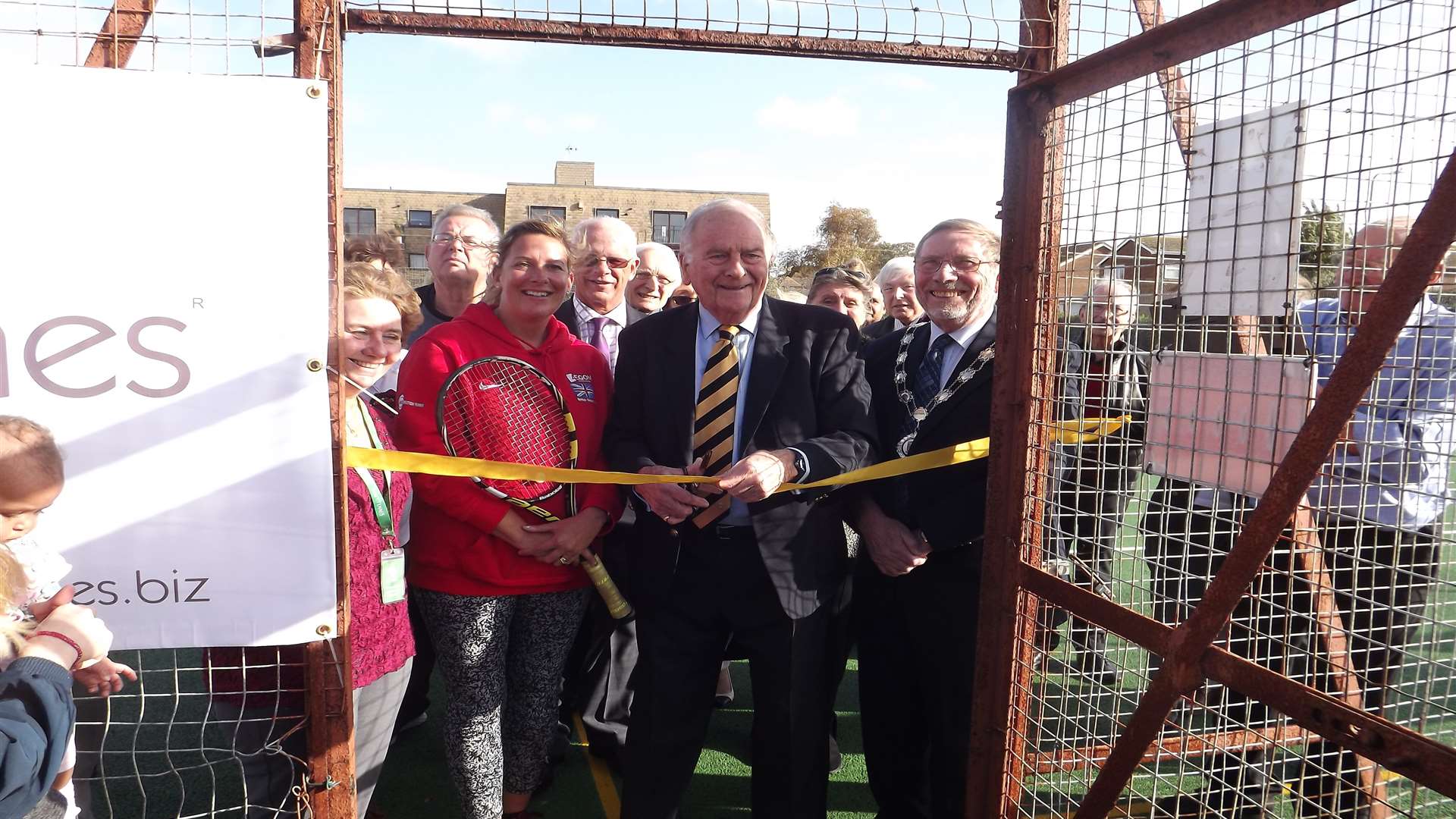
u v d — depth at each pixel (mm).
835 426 2441
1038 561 2105
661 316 2564
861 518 2598
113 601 1686
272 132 1656
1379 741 1285
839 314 2582
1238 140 1620
